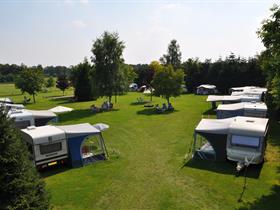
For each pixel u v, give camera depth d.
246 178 12.17
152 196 10.77
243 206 9.71
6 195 6.45
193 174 12.83
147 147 17.62
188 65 63.03
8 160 6.40
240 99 27.34
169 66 34.28
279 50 10.93
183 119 26.72
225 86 54.88
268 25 11.26
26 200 6.46
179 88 33.81
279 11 10.91
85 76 46.78
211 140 14.45
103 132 22.17
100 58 35.53
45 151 13.59
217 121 15.75
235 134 13.69
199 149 15.39
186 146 17.48
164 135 20.62
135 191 11.26
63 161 14.34
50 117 21.64
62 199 10.66
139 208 9.88
